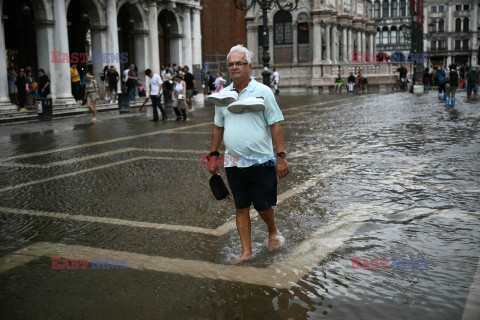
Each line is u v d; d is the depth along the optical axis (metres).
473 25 79.75
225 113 4.15
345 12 44.25
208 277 3.83
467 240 4.50
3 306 3.45
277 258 4.19
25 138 13.07
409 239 4.58
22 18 24.52
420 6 32.25
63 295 3.61
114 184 7.36
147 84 26.88
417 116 16.06
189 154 9.84
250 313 3.23
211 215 5.61
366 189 6.57
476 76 23.81
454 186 6.56
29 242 4.86
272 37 39.72
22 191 7.08
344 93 35.56
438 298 3.36
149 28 26.91
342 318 3.12
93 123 16.58
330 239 4.64
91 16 23.61
